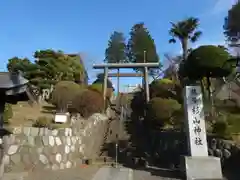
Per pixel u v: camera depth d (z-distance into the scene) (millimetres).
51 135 9438
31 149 8531
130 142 13750
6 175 7367
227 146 8719
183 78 13359
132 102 23234
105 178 7961
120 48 41219
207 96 13320
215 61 10188
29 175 7738
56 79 23312
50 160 9008
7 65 23688
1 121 5234
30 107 18734
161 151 11219
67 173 8484
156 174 8625
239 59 10672
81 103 16359
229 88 17391
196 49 10859
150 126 14203
